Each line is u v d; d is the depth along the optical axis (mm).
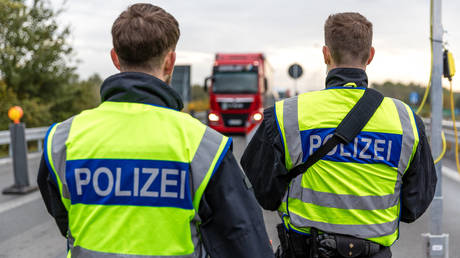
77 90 18188
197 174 1205
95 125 1279
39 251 4188
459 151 10195
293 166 1752
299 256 1784
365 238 1660
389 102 1729
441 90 2912
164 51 1343
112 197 1208
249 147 1857
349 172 1667
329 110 1713
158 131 1244
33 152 11859
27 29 16188
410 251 4145
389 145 1660
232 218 1208
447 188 6820
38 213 5523
